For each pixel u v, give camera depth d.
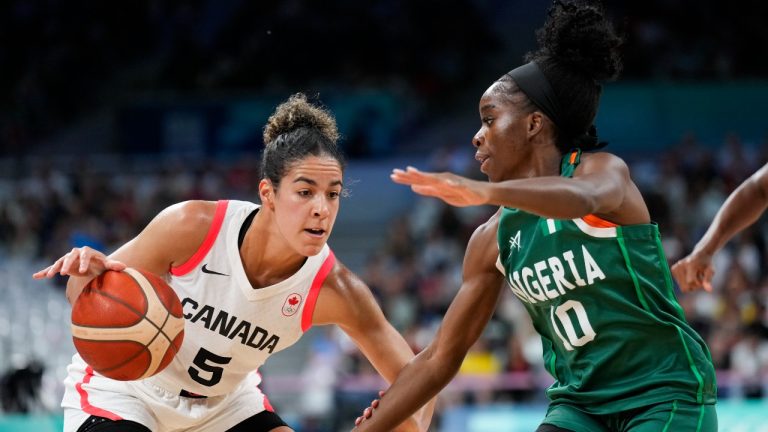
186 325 4.27
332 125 4.18
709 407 3.71
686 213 14.29
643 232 3.70
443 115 19.41
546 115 3.83
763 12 18.56
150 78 21.41
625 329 3.71
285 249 4.16
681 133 17.23
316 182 3.99
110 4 22.47
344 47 19.89
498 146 3.89
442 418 10.38
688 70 18.03
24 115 21.25
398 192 17.58
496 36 20.52
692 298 11.55
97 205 17.08
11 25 22.12
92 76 22.06
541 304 3.87
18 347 12.28
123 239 16.19
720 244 4.73
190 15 22.45
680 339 3.71
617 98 17.59
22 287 14.29
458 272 13.59
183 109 19.25
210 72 20.25
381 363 4.52
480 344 11.53
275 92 19.05
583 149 3.96
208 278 4.21
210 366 4.36
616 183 3.52
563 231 3.72
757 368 10.42
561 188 3.28
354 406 11.07
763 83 17.12
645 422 3.65
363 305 4.41
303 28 19.95
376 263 14.41
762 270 12.72
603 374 3.78
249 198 16.98
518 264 3.87
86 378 4.44
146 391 4.39
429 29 20.12
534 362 11.36
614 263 3.67
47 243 16.80
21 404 10.16
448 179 3.10
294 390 12.81
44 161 19.25
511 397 10.70
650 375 3.71
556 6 3.90
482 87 19.98
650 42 18.36
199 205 4.25
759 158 14.81
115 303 3.90
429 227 15.16
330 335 12.66
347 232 16.95
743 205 4.64
